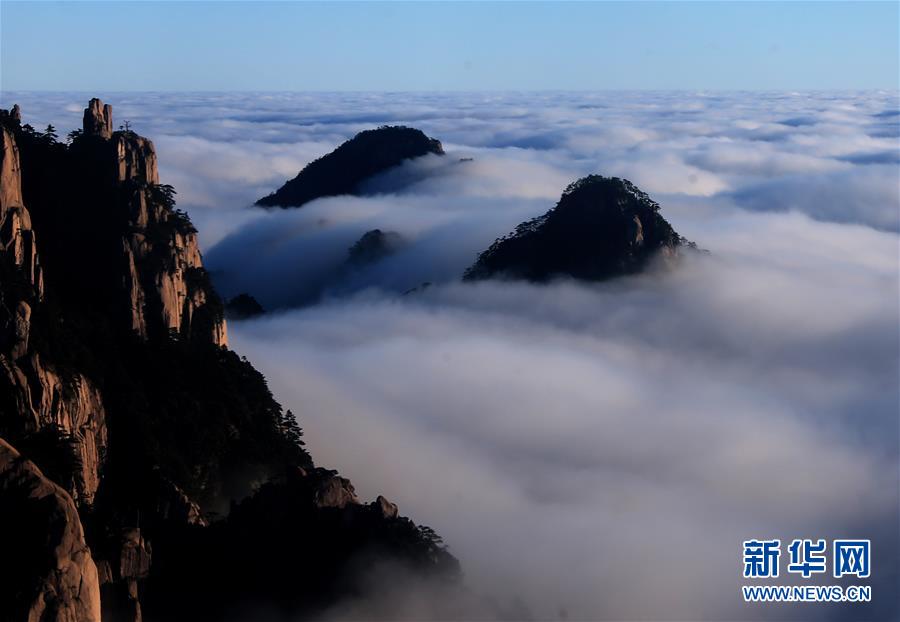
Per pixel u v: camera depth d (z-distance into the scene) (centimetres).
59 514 8194
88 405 11500
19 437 10300
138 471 11669
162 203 14575
